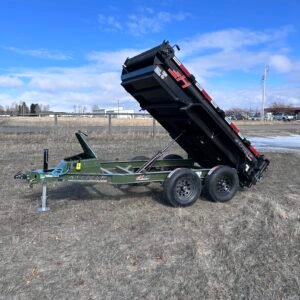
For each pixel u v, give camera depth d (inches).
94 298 169.8
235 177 328.5
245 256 211.8
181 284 181.8
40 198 333.4
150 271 195.0
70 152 631.8
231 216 287.7
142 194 350.3
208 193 319.3
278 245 227.0
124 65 324.2
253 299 168.2
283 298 168.9
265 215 286.4
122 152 649.6
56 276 189.5
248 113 4357.8
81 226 261.3
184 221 273.4
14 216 281.7
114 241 234.4
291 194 358.9
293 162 565.3
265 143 914.7
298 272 193.2
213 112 309.7
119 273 192.9
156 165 365.1
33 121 1167.6
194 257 210.7
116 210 299.9
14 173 445.1
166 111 338.3
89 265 201.0
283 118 3430.1
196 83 296.8
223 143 335.0
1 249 220.8
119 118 1425.9
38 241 233.1
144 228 258.1
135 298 169.8
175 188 301.7
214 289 176.7
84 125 1112.2
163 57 282.5
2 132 857.5
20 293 173.8
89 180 290.8
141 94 337.4
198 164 398.0
